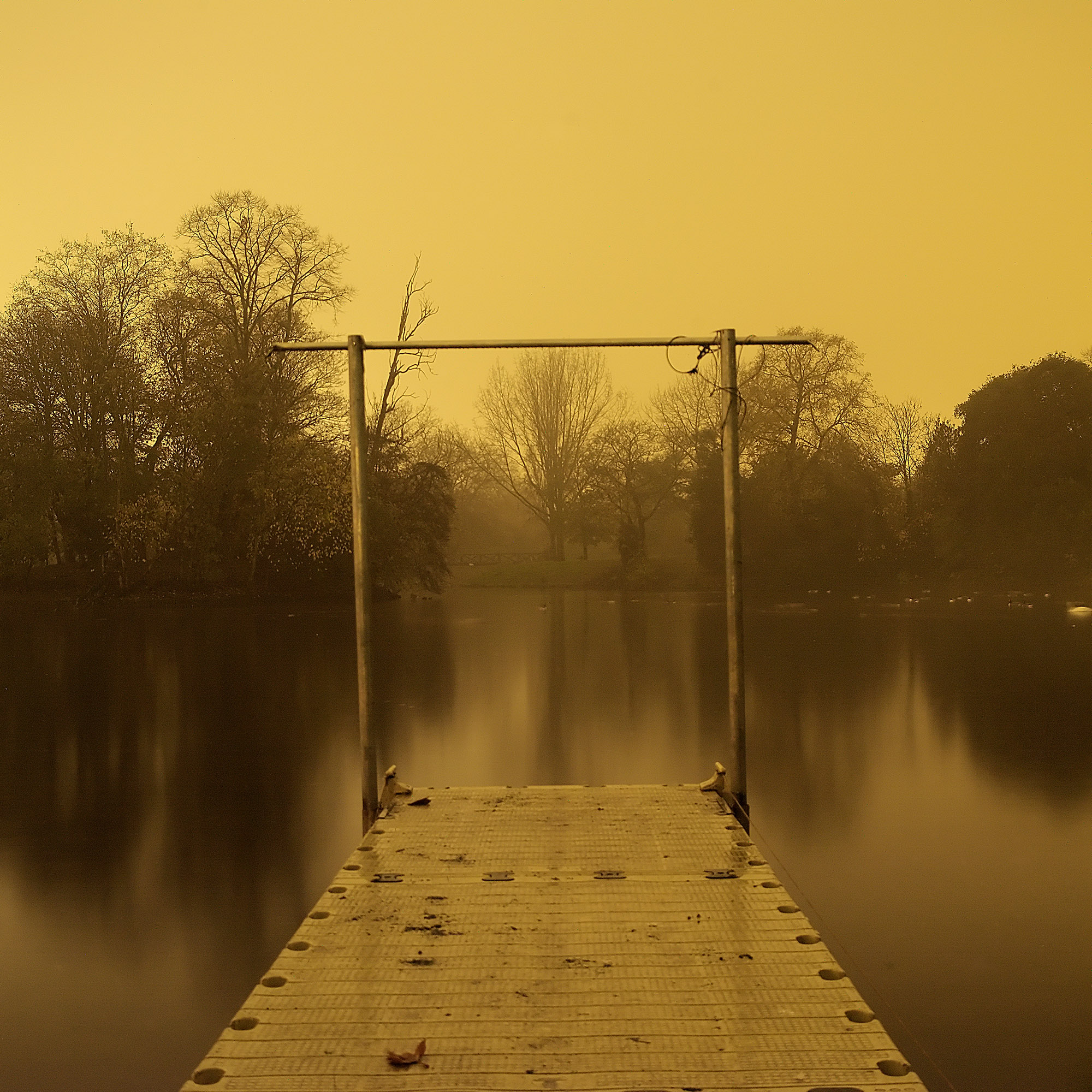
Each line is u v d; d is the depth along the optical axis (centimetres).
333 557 4703
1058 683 2114
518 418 8181
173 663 2581
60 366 4409
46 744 1612
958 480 5297
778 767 1398
